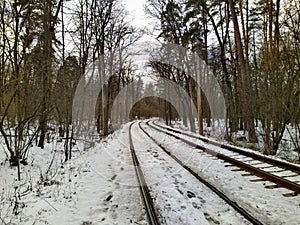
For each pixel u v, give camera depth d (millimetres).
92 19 16250
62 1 11789
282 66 11930
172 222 4746
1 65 7199
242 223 4609
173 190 6426
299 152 10875
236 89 20609
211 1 19094
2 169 7609
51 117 10383
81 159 10773
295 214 4941
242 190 6320
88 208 5566
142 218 5008
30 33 9047
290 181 6332
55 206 5656
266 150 11992
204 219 4844
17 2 8031
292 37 11156
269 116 12500
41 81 9055
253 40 21688
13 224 4852
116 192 6488
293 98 11281
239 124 24562
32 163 8719
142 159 10211
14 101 7809
